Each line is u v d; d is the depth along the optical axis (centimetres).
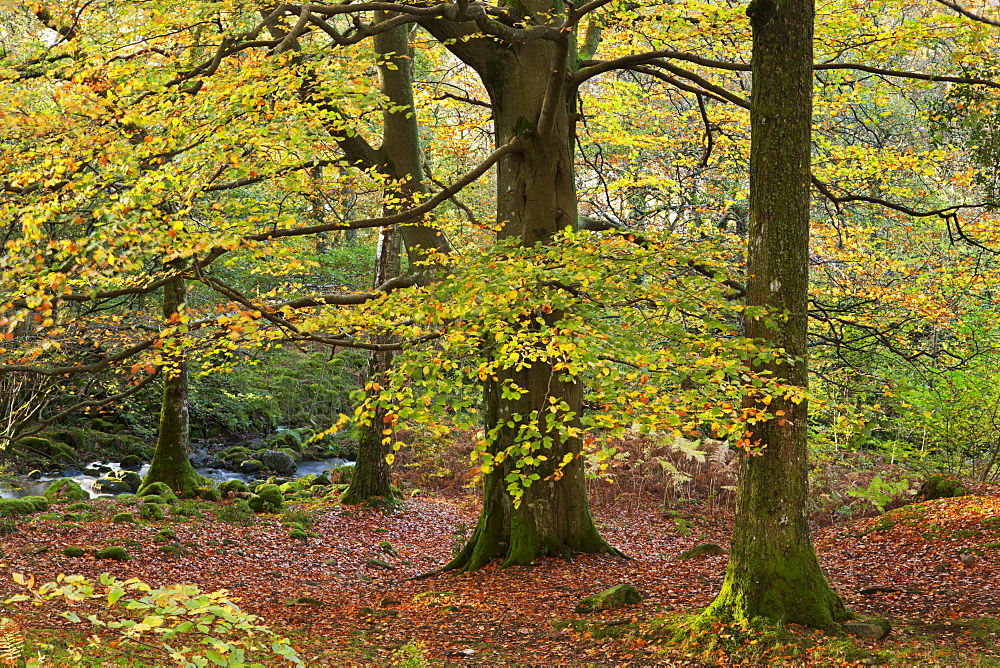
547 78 1172
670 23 1095
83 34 921
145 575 1098
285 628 878
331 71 946
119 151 640
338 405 3083
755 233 748
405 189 1255
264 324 786
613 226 1295
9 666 422
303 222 1097
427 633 871
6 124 640
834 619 736
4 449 1220
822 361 1759
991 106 1060
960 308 1585
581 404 1196
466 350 724
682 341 698
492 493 1230
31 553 1105
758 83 745
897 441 1822
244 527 1476
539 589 1040
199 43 880
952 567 1028
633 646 754
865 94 1343
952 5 444
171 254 620
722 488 1858
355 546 1492
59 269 623
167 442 1769
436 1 1112
